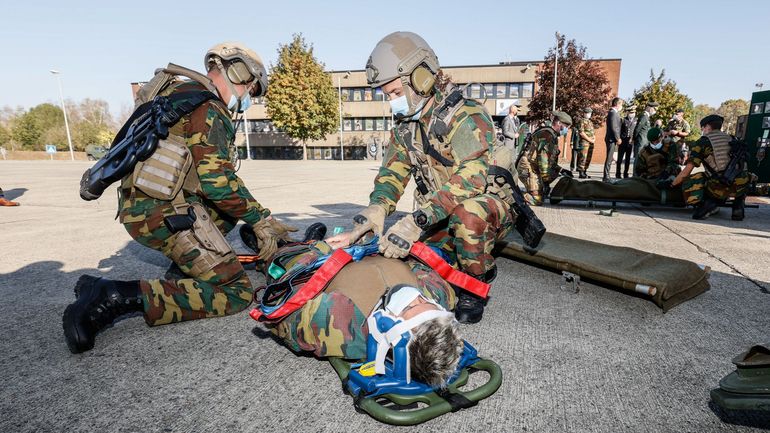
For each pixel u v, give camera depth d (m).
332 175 14.09
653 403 1.60
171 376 1.79
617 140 10.07
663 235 4.56
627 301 2.66
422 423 1.47
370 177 13.08
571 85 28.84
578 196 6.61
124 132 2.09
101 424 1.48
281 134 43.47
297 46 35.47
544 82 30.12
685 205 5.93
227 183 2.21
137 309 2.07
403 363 1.40
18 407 1.57
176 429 1.45
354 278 1.76
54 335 2.18
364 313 1.65
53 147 47.84
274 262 2.20
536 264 3.14
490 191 2.47
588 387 1.71
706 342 2.10
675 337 2.15
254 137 44.31
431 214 2.02
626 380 1.76
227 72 2.32
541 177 6.74
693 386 1.71
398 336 1.40
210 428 1.45
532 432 1.43
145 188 2.00
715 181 5.41
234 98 2.37
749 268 3.33
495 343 2.09
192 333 2.20
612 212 5.84
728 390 1.26
